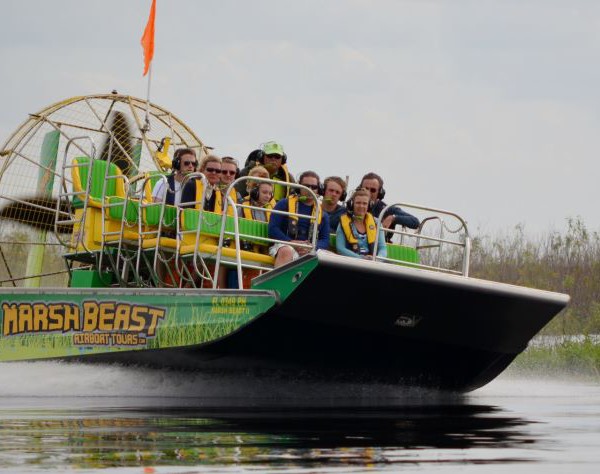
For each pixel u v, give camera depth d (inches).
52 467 653.3
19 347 1382.9
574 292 2768.2
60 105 1705.2
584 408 1187.9
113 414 1025.5
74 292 1344.7
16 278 1712.6
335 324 1237.1
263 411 1079.0
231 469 651.5
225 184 1417.3
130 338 1293.1
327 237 1382.9
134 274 1450.5
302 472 642.2
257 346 1241.4
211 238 1350.9
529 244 2977.4
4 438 801.6
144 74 1779.0
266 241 1363.2
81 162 1519.4
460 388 1441.9
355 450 748.6
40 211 1692.9
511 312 1328.7
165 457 701.3
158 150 1736.0
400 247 1501.0
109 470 642.2
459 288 1253.7
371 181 1551.4
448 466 676.1
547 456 729.0
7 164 1689.2
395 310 1252.5
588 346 2201.0
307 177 1455.5
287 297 1182.9
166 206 1375.5
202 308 1241.4
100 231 1469.0
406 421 979.9
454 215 1416.1
